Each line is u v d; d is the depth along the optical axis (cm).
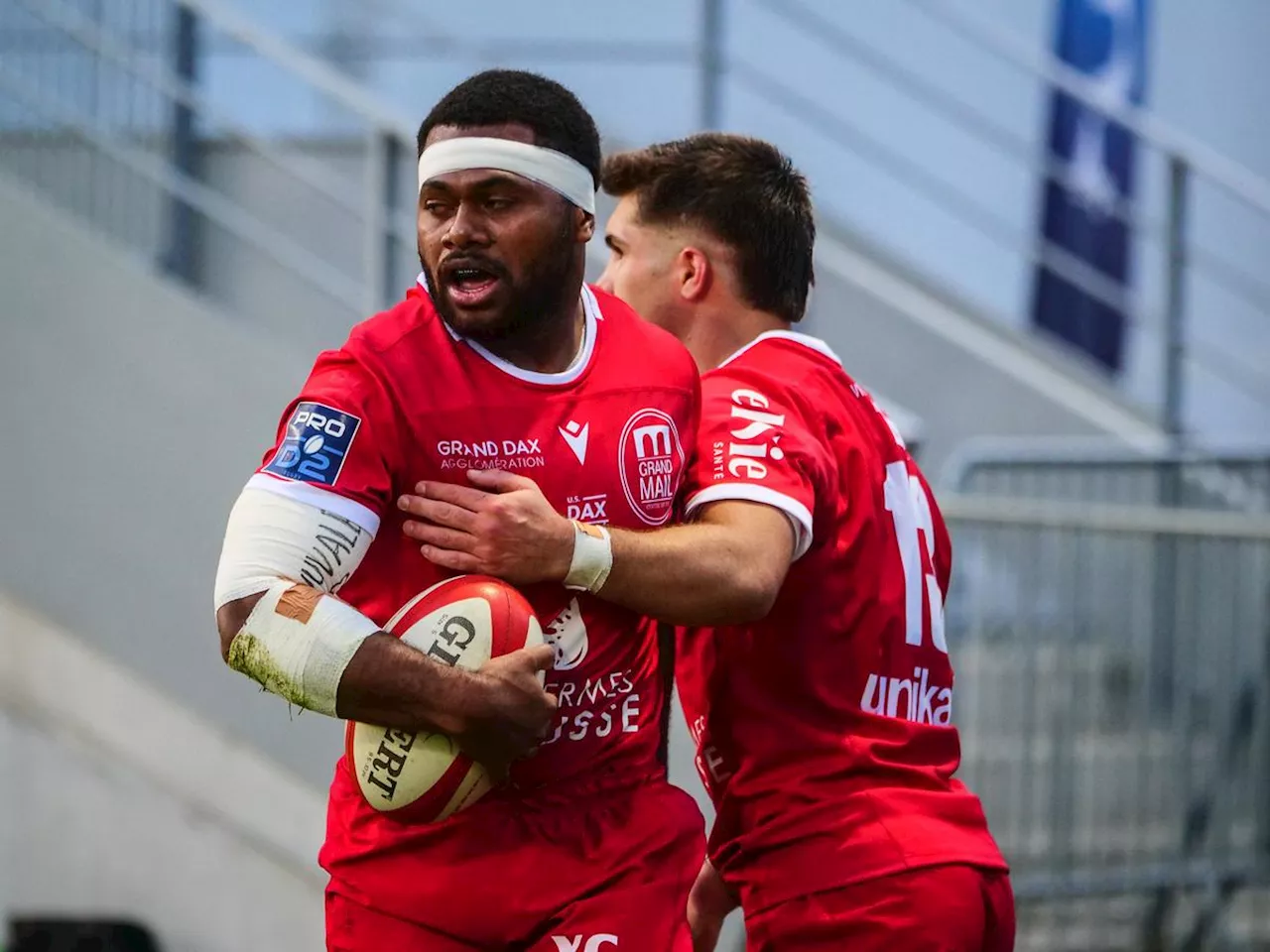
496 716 895
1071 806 2000
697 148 1132
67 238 2012
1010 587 1988
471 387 946
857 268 2453
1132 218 2467
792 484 1010
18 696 2008
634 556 940
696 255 1124
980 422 2559
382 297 1898
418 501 927
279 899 1958
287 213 2428
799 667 1068
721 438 1029
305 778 1958
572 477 965
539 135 922
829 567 1065
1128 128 2458
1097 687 2028
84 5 2245
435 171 920
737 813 1105
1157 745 2050
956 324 2569
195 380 1972
